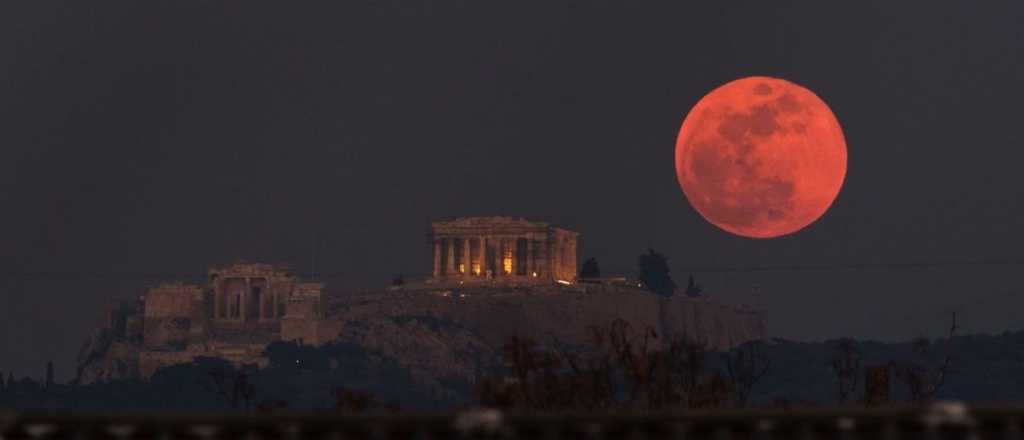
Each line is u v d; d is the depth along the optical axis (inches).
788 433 5600.4
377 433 5511.8
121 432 5359.3
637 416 5625.0
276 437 5457.7
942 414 5521.7
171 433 5398.6
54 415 5344.5
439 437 5536.4
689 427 5595.5
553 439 5551.2
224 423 5433.1
